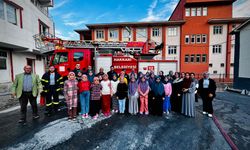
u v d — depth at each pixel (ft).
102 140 11.30
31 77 14.99
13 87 14.28
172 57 66.33
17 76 14.46
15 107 21.01
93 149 10.09
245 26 36.96
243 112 19.15
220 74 64.49
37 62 49.34
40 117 16.40
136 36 68.28
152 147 10.44
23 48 37.96
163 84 17.98
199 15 65.36
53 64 26.16
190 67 66.13
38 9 44.19
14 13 34.27
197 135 12.34
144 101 17.87
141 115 17.42
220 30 64.39
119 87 17.67
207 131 13.14
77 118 16.05
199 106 22.12
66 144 10.69
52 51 28.30
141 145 10.68
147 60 25.90
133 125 14.32
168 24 66.13
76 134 12.26
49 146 10.43
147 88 17.74
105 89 17.07
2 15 30.63
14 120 15.53
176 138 11.78
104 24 67.87
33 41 40.34
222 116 17.48
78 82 16.75
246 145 10.76
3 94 26.53
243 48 37.52
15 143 10.82
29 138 11.55
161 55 67.10
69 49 26.27
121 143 10.91
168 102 18.37
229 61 63.77
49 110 17.03
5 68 35.83
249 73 35.50
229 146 10.61
